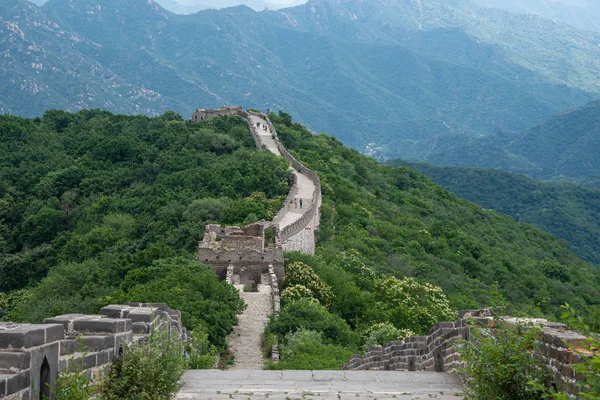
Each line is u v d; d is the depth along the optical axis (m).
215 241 67.31
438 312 61.38
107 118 153.75
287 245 73.94
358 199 121.38
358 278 70.38
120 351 19.50
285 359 41.41
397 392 21.81
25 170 125.00
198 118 158.00
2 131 141.25
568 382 16.42
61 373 16.20
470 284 97.06
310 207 89.88
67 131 147.62
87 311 52.66
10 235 106.88
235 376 24.05
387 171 171.38
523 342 18.66
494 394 18.52
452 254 112.81
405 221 124.38
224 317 45.53
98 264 76.81
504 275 111.44
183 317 41.88
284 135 148.62
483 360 18.91
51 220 105.31
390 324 51.59
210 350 38.72
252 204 86.62
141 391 18.77
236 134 138.25
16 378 14.38
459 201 172.75
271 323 47.69
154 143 131.50
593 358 14.03
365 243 97.25
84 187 115.69
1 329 15.38
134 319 21.69
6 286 89.00
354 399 20.94
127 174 118.81
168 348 20.34
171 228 83.81
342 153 164.50
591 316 16.14
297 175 118.50
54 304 57.03
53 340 16.05
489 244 142.88
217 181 102.38
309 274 61.59
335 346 45.44
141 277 54.53
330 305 59.91
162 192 103.31
